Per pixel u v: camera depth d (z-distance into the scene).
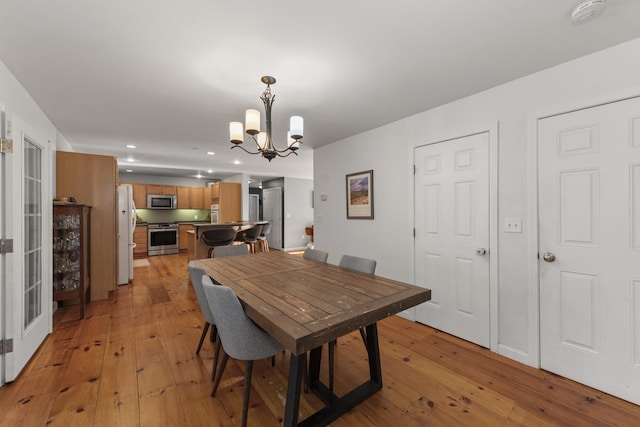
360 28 1.53
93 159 3.57
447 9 1.38
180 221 8.26
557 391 1.79
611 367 1.75
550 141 1.97
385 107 2.67
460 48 1.72
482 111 2.33
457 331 2.56
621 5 1.35
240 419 1.55
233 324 1.43
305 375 1.84
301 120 2.03
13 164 1.83
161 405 1.65
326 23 1.48
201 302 1.92
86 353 2.23
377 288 1.68
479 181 2.37
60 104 2.57
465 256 2.48
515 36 1.60
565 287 1.92
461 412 1.62
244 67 1.94
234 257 2.78
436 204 2.70
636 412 1.61
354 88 2.27
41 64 1.88
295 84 2.20
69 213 3.01
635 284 1.67
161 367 2.04
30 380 1.86
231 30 1.54
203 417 1.56
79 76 2.05
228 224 5.00
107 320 2.90
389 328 2.76
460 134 2.48
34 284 2.25
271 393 1.78
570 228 1.90
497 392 1.79
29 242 2.18
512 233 2.17
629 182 1.67
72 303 3.36
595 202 1.79
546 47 1.71
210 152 4.65
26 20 1.44
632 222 1.67
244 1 1.32
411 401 1.71
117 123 3.13
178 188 7.80
